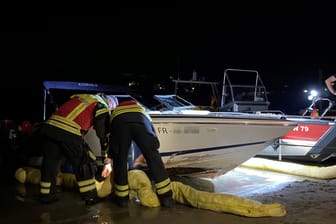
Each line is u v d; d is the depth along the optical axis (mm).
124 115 4531
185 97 7836
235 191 5367
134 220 4113
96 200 4723
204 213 4305
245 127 5469
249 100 7734
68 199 4930
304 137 6922
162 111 6105
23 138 6762
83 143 4637
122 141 4508
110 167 4746
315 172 6137
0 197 5039
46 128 4562
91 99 4691
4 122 7098
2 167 6750
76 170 4648
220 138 5418
